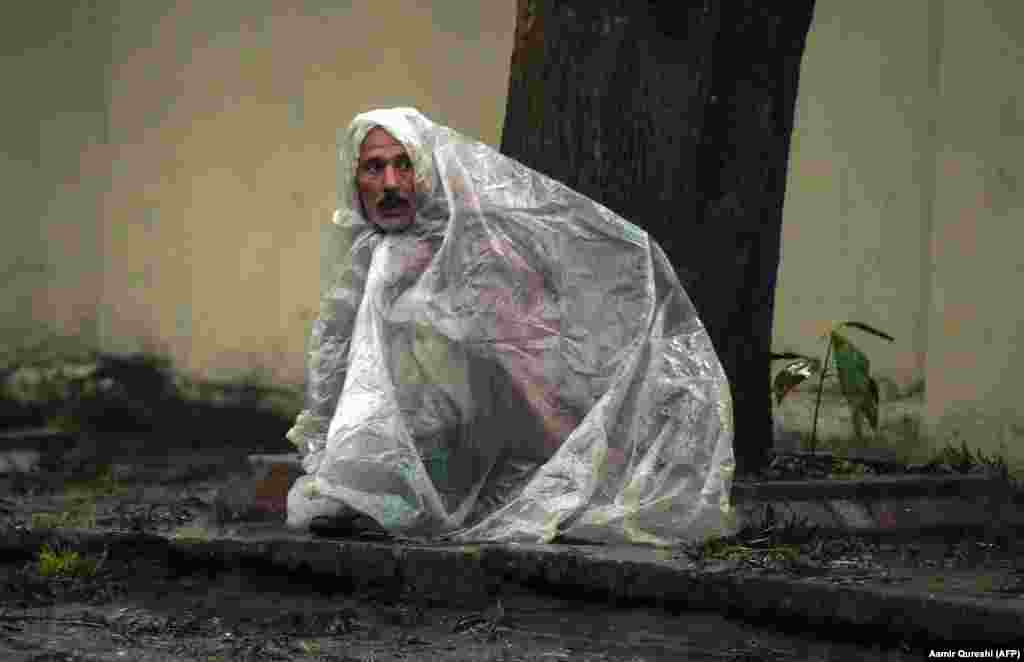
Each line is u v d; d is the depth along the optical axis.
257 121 18.58
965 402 13.61
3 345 19.97
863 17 14.45
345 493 9.19
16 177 20.28
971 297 13.59
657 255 9.73
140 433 19.00
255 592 9.35
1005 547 9.68
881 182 14.31
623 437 9.46
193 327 19.02
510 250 9.66
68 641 8.25
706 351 9.61
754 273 11.05
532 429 9.56
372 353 9.45
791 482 10.05
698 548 8.73
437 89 17.16
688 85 10.52
